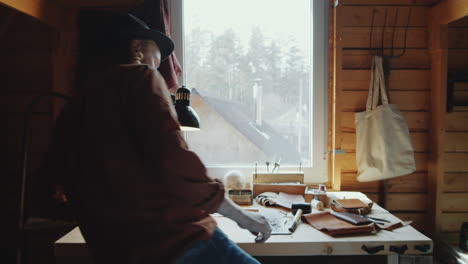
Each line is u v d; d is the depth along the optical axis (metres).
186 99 1.25
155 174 0.68
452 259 1.69
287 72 1.97
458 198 1.90
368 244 1.14
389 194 1.92
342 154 1.91
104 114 0.69
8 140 1.78
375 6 1.88
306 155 1.99
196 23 1.95
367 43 1.89
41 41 1.77
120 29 0.85
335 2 1.86
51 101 1.77
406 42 1.90
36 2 1.46
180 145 0.68
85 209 0.68
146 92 0.70
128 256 0.64
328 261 1.74
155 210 0.67
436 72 1.83
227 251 0.86
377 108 1.79
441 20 1.77
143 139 0.68
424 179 1.92
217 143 1.97
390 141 1.77
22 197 1.03
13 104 1.78
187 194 0.69
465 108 1.89
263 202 1.58
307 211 1.43
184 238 0.68
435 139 1.83
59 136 0.77
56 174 0.79
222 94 1.97
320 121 1.96
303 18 1.96
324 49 1.95
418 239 1.15
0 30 1.73
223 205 0.83
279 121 1.98
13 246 1.78
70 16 1.73
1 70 1.78
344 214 1.37
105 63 0.86
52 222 1.12
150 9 1.63
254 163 1.97
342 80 1.90
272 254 1.14
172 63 1.68
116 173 0.66
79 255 1.13
